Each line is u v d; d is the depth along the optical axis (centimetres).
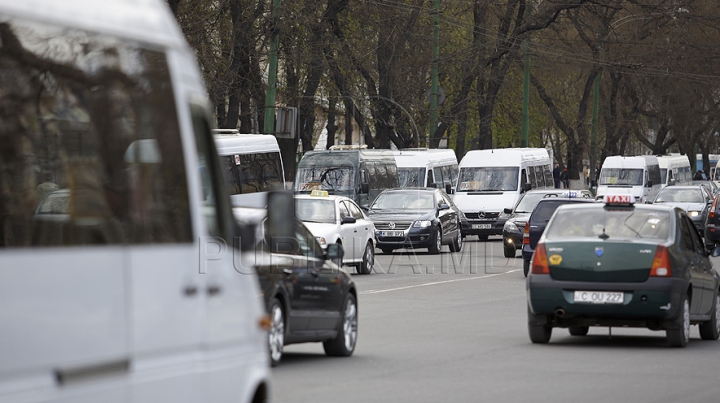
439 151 16238
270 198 1881
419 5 16838
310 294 4075
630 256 4531
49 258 1373
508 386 3556
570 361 4188
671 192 15438
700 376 3806
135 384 1509
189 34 11456
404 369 3962
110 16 1558
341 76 16562
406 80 17725
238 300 1859
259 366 1945
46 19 1432
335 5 15288
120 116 1551
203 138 1788
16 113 1380
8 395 1273
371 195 13712
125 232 1523
